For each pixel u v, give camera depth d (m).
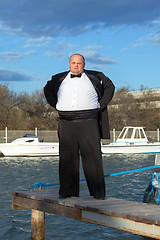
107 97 4.62
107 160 27.00
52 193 5.34
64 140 4.70
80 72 4.59
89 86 4.54
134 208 4.15
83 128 4.56
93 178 4.68
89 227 9.09
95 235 8.45
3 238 8.26
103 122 4.69
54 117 50.97
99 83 4.62
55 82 4.78
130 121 54.69
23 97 51.03
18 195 5.47
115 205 4.30
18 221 9.62
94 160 4.62
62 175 4.80
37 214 5.46
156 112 56.50
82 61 4.57
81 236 8.40
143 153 31.73
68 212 4.51
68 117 4.59
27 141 29.55
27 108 50.75
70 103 4.54
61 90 4.64
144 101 57.12
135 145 31.39
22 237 8.34
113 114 55.22
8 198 12.55
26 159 27.98
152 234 3.59
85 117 4.55
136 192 13.51
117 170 21.12
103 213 4.05
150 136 37.19
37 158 28.73
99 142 4.61
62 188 4.80
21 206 5.41
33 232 5.48
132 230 3.77
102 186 4.68
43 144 29.70
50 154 29.88
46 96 4.90
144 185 15.14
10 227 9.08
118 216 3.90
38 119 50.72
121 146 31.20
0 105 49.91
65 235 8.46
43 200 4.90
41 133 34.12
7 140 33.66
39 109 50.97
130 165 23.88
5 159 27.88
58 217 9.98
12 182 16.55
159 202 6.62
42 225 5.50
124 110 54.94
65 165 4.77
